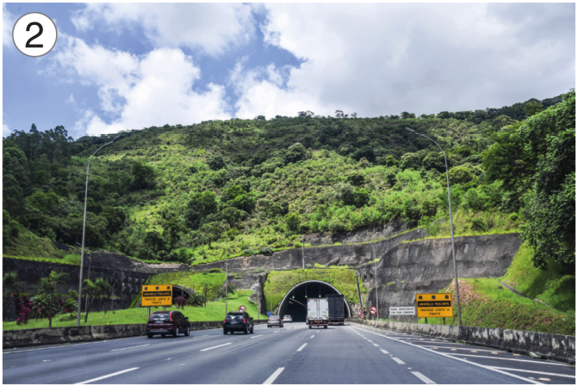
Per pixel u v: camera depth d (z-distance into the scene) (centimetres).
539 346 1492
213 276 11300
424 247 7775
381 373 1069
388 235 11312
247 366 1222
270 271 11475
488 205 7262
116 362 1352
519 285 4422
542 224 3272
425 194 11588
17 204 9575
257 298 9838
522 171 4531
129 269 10850
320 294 11444
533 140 3572
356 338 2706
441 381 940
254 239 14012
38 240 8675
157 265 11931
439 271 7112
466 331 2248
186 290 10531
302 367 1195
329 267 11169
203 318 6912
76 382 945
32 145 18688
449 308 3484
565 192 2866
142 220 15762
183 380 966
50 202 11825
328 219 13538
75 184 16162
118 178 19088
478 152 16688
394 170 16500
